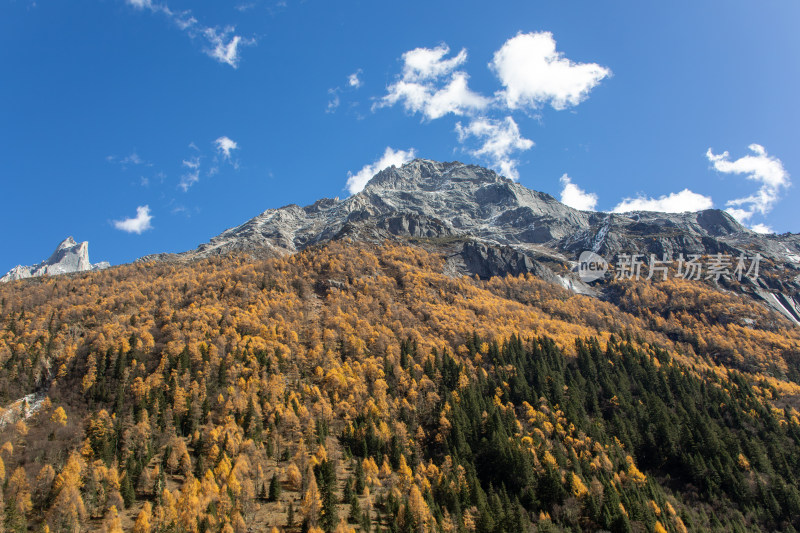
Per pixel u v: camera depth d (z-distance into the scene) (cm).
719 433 16100
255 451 13325
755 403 17788
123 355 17288
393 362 18850
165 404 15088
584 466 14300
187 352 17512
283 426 14712
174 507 11112
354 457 14188
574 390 17812
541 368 18700
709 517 13375
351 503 11756
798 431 16200
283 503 11850
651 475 14938
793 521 13088
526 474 13600
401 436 14962
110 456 12912
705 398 18012
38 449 13112
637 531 11981
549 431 15812
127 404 15300
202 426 14662
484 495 12812
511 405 17000
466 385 17525
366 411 15725
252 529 10919
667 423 16200
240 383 16238
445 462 14038
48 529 10181
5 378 16550
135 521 11019
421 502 11569
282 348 18638
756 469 14812
